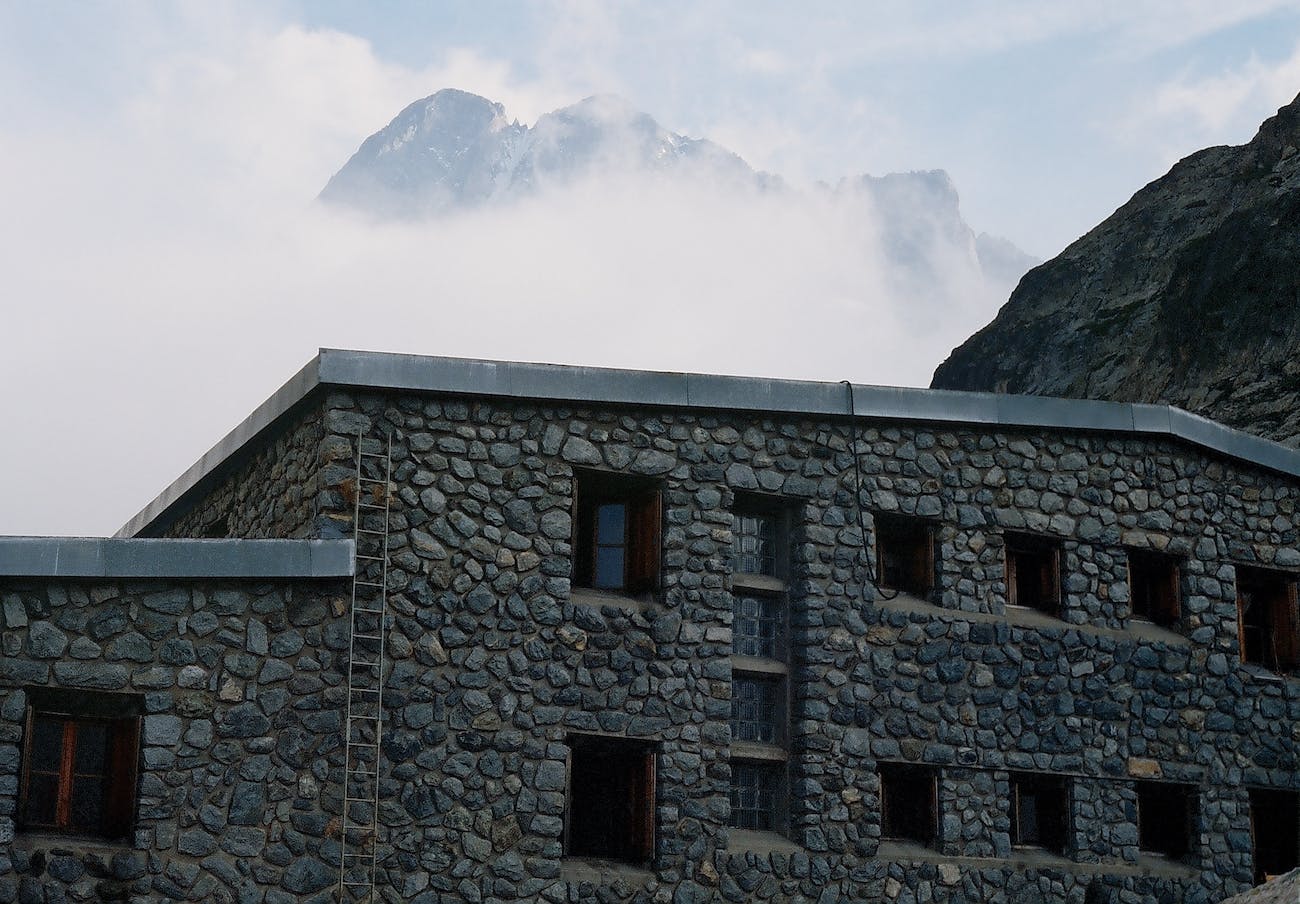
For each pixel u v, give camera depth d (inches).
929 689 731.4
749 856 679.7
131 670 594.2
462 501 659.4
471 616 650.8
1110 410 794.2
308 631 622.5
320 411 658.8
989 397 768.3
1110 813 757.9
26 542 583.2
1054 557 781.9
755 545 727.7
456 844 628.1
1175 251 1526.8
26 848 566.6
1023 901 727.1
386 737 628.1
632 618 679.7
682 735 676.1
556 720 654.5
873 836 703.7
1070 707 760.3
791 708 713.6
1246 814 791.1
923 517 748.0
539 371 676.7
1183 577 808.9
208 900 586.9
